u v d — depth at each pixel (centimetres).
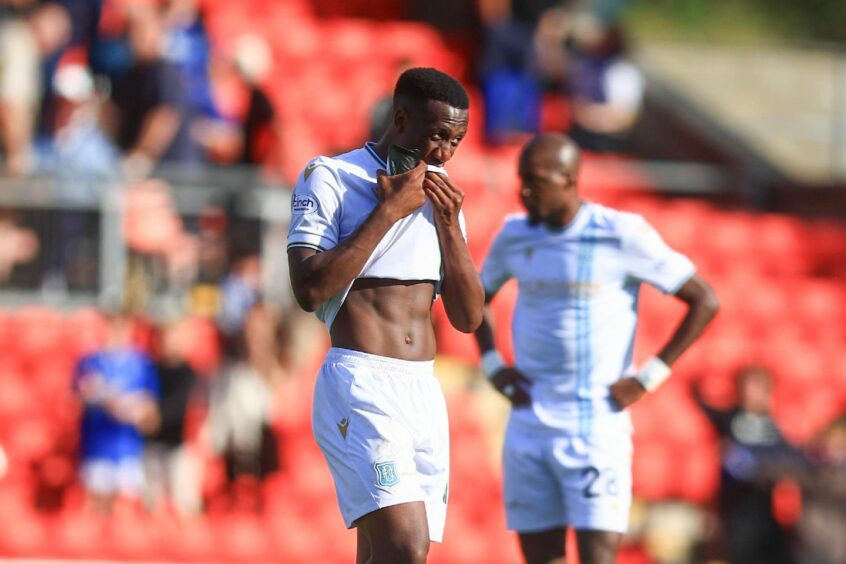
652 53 7025
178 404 3841
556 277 2225
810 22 10550
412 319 1744
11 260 4109
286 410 4088
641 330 4688
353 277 1652
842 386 4706
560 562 2278
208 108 4741
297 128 5500
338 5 6519
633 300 2262
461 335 4459
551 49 5638
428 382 1753
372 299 1730
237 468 3916
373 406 1700
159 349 3884
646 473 4159
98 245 4128
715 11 10494
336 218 1712
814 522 3788
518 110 5534
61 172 4128
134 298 4128
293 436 4066
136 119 4528
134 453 3788
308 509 3947
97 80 4834
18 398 4138
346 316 1731
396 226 1727
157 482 3816
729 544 3822
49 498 3969
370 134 4184
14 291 4125
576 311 2219
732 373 4625
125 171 4181
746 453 3834
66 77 4419
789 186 5478
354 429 1702
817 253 5169
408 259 1730
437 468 1759
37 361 4172
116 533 3750
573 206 2230
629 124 5950
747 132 6419
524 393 2253
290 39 6003
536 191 2208
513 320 2306
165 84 4503
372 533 1695
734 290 4906
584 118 5750
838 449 3875
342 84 5841
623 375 2245
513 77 5525
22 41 4381
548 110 5862
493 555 3941
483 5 5956
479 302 1766
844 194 5372
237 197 4178
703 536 3991
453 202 1706
